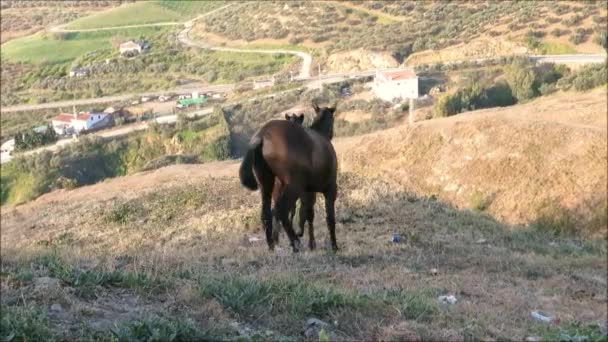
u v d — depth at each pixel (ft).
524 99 190.60
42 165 171.73
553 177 79.41
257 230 50.70
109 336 18.49
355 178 78.89
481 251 46.29
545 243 56.29
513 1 283.59
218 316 21.52
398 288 29.73
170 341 18.61
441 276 36.22
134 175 99.30
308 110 181.68
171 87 282.97
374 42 277.23
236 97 238.68
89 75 323.78
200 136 181.68
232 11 385.50
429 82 215.10
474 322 25.44
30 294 21.36
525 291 35.94
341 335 22.00
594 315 32.17
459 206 80.84
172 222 61.00
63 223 69.51
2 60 383.45
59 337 18.20
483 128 91.04
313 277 30.83
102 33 424.87
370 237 46.39
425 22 289.33
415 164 90.17
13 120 262.06
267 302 23.35
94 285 22.93
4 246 59.26
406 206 59.88
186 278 26.17
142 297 22.81
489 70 217.36
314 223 50.16
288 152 29.14
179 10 471.21
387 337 22.02
